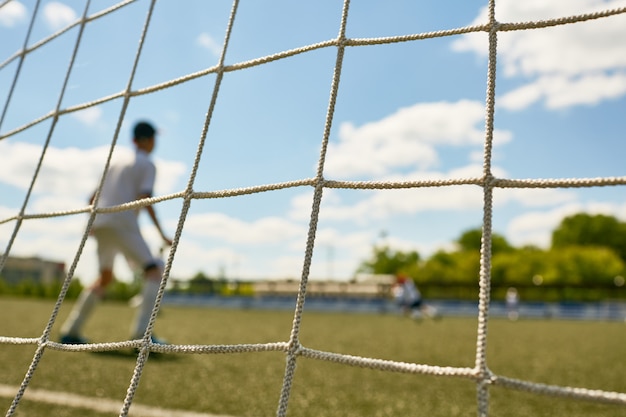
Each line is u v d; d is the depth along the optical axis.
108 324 6.74
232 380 2.79
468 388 2.79
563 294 30.14
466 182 1.31
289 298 23.69
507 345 5.87
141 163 3.46
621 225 58.25
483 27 1.52
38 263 31.84
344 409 2.20
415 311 13.86
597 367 3.95
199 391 2.45
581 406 2.36
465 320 15.29
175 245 1.63
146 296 3.50
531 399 2.52
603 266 42.97
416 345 5.54
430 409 2.25
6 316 7.58
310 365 3.52
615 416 2.15
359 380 2.97
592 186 1.19
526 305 23.06
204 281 25.61
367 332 7.68
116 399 2.18
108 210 1.91
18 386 2.36
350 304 22.98
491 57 1.45
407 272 50.47
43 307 11.44
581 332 9.23
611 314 22.27
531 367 3.90
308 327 8.67
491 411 2.24
